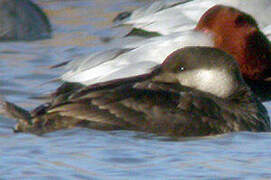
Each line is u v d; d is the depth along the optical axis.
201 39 16.39
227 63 11.86
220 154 10.40
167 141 10.97
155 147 10.68
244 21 16.55
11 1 18.88
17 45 17.88
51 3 21.44
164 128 11.16
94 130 11.04
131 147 10.62
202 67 11.83
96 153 10.42
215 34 16.56
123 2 21.67
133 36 18.97
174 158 10.23
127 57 15.41
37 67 15.90
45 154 10.39
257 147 10.70
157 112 11.23
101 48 17.70
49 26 19.22
